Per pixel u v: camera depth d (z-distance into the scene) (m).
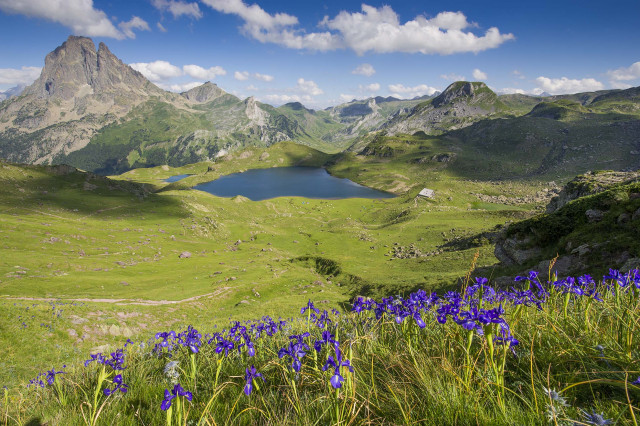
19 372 18.56
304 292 71.81
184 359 5.62
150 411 4.07
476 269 46.19
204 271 84.94
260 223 182.38
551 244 35.31
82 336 27.92
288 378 4.04
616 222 28.47
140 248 102.38
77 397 4.94
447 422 2.89
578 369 3.45
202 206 180.62
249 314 50.53
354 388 3.35
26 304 33.06
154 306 50.41
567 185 82.00
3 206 125.88
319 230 163.75
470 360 3.49
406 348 4.25
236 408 3.81
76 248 91.31
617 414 2.63
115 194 166.75
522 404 3.08
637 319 3.67
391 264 95.12
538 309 4.46
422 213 177.75
